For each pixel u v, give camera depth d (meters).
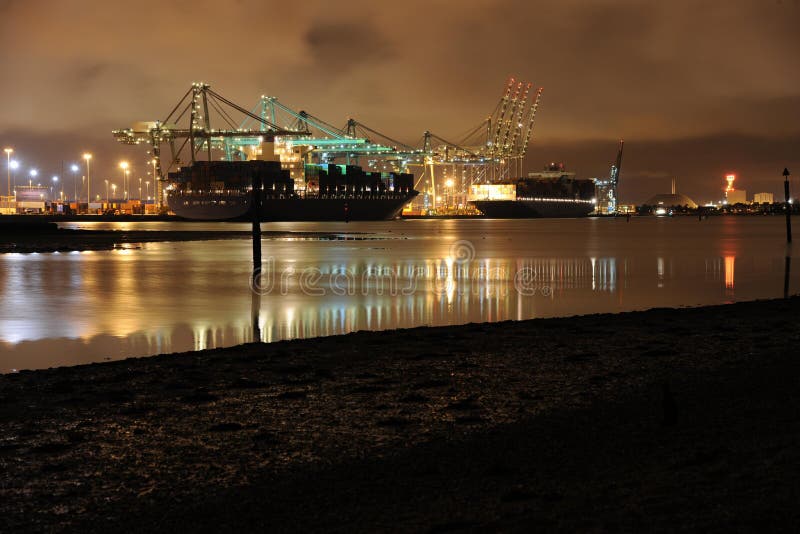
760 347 14.96
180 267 47.34
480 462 8.12
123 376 13.48
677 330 17.84
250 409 10.95
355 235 100.00
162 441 9.43
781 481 6.69
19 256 56.00
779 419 9.00
